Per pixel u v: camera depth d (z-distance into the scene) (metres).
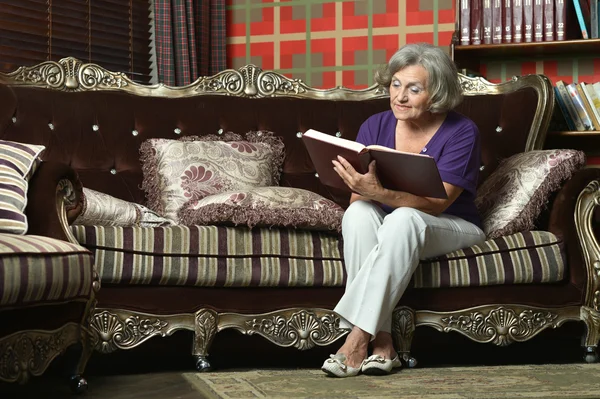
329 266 2.71
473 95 3.54
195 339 2.63
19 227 2.23
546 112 3.43
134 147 3.29
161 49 4.31
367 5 4.50
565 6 3.95
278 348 3.09
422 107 2.73
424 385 2.34
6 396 2.27
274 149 3.36
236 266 2.64
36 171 2.41
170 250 2.60
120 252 2.56
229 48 4.65
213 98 3.45
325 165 2.67
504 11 4.03
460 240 2.72
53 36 4.01
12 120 3.18
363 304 2.52
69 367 2.30
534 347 3.27
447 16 4.38
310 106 3.47
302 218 2.69
